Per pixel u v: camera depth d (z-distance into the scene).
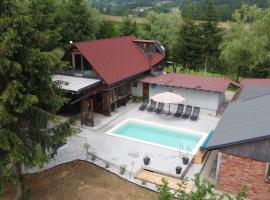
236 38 45.59
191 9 58.00
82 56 27.72
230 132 17.22
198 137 24.70
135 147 22.55
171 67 53.59
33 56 12.80
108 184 17.31
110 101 28.69
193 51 48.62
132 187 17.09
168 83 30.80
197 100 30.22
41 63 13.23
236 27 46.38
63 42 43.56
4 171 14.17
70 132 15.66
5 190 16.45
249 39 41.75
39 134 14.82
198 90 29.77
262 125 16.55
